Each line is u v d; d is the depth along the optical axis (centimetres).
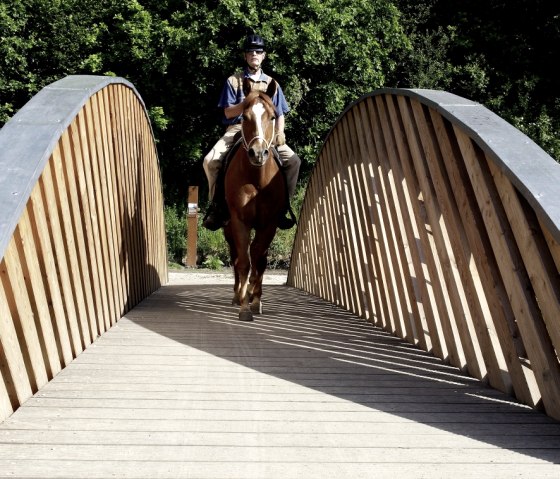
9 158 354
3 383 319
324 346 525
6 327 328
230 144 732
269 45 1931
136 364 437
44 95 438
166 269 1218
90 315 512
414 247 526
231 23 1925
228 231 795
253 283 727
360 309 723
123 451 278
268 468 263
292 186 728
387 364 463
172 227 1892
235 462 269
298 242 1152
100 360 448
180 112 2020
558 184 334
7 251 335
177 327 604
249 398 361
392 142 562
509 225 373
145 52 1914
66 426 308
